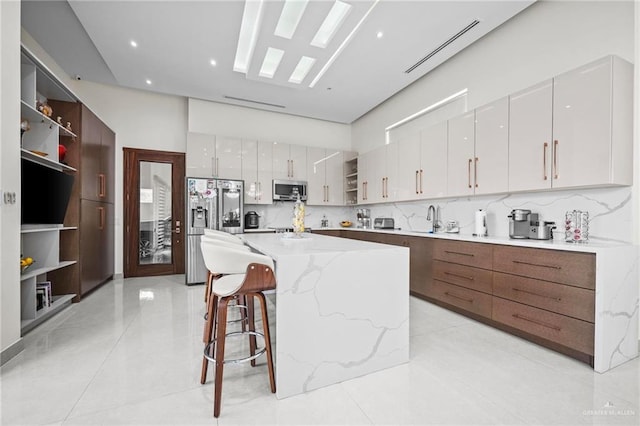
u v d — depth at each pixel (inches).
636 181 84.6
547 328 86.8
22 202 94.3
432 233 143.6
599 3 93.0
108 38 125.3
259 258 61.2
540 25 109.7
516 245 96.1
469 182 126.1
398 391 66.1
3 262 78.2
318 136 234.4
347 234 213.6
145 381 69.2
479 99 134.2
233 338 95.6
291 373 64.5
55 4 112.9
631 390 66.3
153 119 197.5
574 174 88.6
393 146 177.6
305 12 107.6
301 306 66.0
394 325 78.0
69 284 134.5
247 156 197.6
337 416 57.4
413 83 176.6
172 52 136.3
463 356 83.2
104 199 166.1
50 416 56.8
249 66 143.9
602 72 82.0
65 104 134.9
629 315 81.0
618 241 87.4
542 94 97.5
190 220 172.9
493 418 56.9
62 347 87.4
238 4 106.0
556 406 60.6
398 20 113.2
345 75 157.4
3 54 78.5
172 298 142.2
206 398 62.9
